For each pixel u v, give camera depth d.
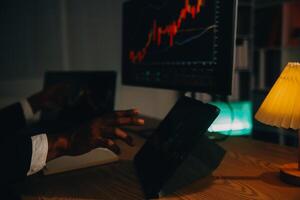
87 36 2.46
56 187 0.64
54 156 0.65
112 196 0.59
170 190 0.58
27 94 2.27
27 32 2.24
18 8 2.20
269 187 0.60
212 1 0.84
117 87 2.55
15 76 2.22
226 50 0.79
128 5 1.29
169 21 1.04
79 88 1.34
